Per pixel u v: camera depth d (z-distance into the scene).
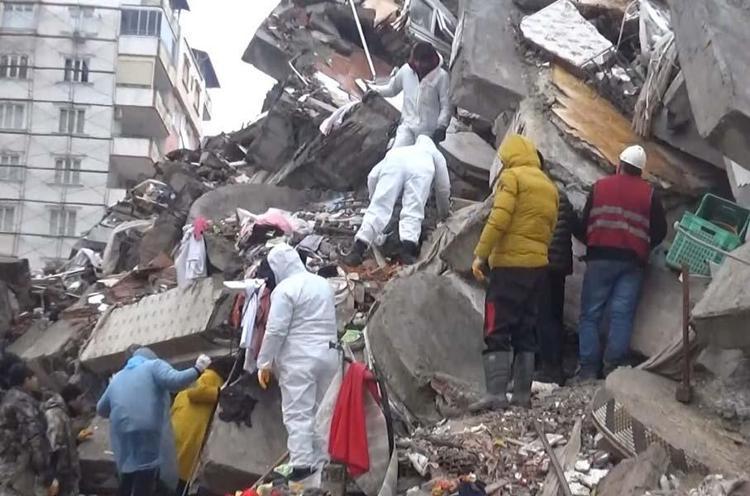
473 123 11.93
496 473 6.54
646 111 8.97
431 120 11.00
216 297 9.14
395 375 7.91
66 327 10.79
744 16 6.74
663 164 8.90
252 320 7.95
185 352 9.23
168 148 37.34
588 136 9.18
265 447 7.82
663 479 5.89
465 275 8.89
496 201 7.36
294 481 7.11
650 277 8.05
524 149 7.57
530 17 10.33
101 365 9.83
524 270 7.32
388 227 10.14
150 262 11.96
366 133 12.70
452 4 14.70
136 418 7.15
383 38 15.95
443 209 10.41
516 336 7.39
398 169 10.03
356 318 8.85
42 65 35.81
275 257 7.63
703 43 6.74
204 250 10.29
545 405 7.28
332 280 9.44
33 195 35.09
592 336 7.88
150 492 7.17
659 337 7.74
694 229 7.67
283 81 16.02
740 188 8.14
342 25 16.52
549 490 6.20
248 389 7.98
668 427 6.27
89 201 35.03
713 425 6.35
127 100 35.72
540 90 9.74
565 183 9.09
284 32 16.45
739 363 6.70
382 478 6.58
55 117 35.56
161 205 15.48
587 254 8.01
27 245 34.75
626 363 7.84
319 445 7.17
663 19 9.69
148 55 35.78
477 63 10.03
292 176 13.48
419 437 7.14
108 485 8.33
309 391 7.25
